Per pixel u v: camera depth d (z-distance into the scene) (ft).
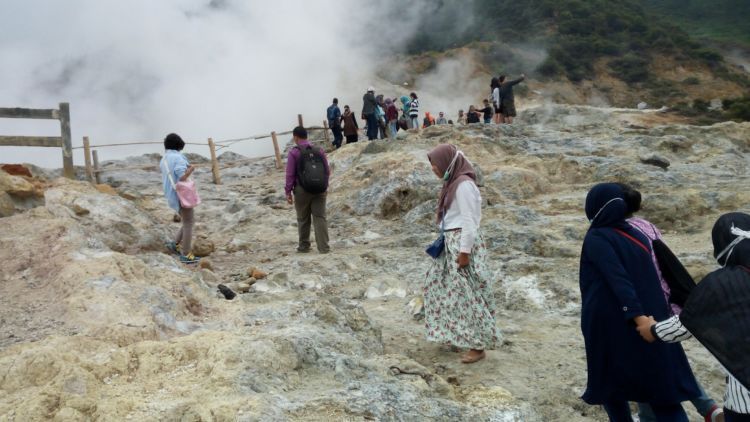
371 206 36.68
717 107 143.54
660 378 10.87
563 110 75.92
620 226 11.52
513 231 26.96
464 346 15.83
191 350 12.69
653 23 272.92
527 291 21.53
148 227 28.68
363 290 23.11
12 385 11.25
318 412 10.97
